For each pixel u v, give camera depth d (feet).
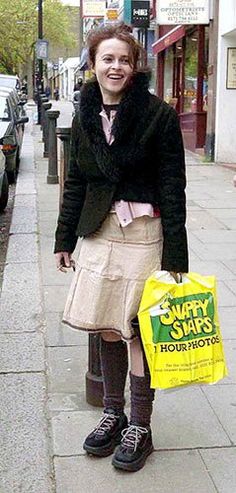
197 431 11.19
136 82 9.38
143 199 9.55
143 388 10.11
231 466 10.23
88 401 12.03
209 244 23.88
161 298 9.33
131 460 10.00
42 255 22.09
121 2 74.18
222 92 47.06
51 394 12.47
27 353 14.23
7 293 18.12
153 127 9.27
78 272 10.12
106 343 10.48
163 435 11.05
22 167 45.03
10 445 10.77
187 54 59.00
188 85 58.70
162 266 9.60
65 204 10.39
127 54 9.28
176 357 9.36
